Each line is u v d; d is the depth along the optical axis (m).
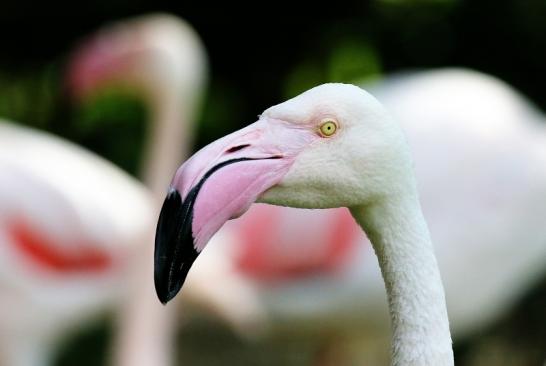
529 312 11.62
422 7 13.17
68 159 10.45
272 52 13.27
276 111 4.07
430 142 10.64
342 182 4.02
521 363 11.73
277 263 10.34
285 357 11.70
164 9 13.19
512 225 10.70
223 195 3.96
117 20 13.16
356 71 13.20
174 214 3.93
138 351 9.52
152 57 10.37
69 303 10.10
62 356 11.52
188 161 4.01
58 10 13.06
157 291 3.92
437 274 4.13
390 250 4.12
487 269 10.75
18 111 12.95
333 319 10.52
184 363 11.35
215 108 13.00
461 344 11.65
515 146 10.78
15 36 13.08
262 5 13.20
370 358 11.54
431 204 10.55
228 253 10.50
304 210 10.36
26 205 9.97
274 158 4.01
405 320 4.11
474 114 10.77
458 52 13.23
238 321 10.11
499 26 13.07
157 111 10.41
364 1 13.23
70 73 10.55
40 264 10.01
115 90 10.58
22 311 10.00
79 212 10.05
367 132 4.02
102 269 10.13
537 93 13.22
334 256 10.30
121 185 10.55
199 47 12.01
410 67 13.27
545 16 12.95
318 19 13.27
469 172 10.59
